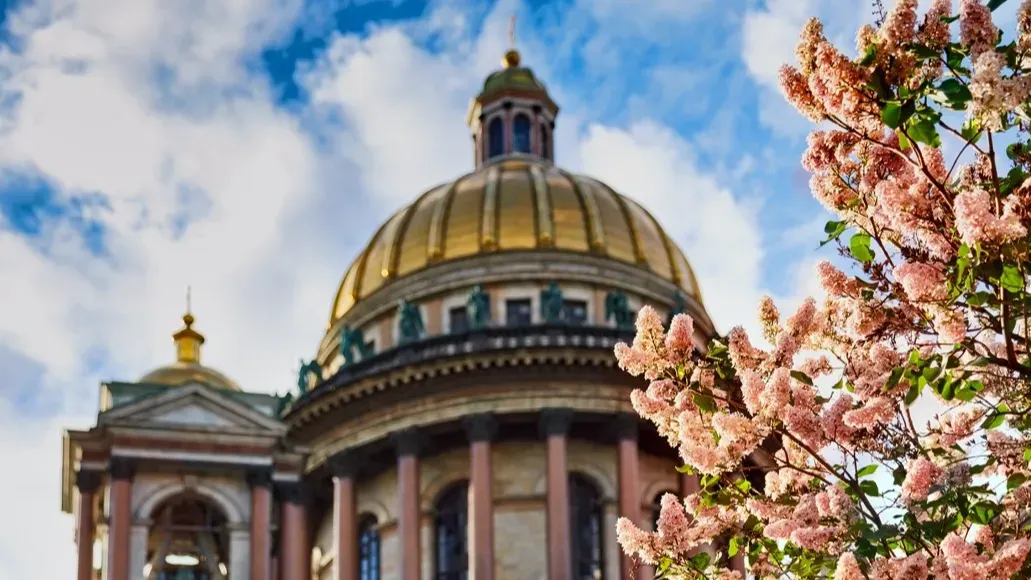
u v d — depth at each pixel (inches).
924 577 645.3
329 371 3619.6
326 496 3395.7
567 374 3127.5
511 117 3998.5
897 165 730.2
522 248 3444.9
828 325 789.9
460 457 3211.1
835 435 735.7
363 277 3622.0
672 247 3676.2
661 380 789.2
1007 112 666.2
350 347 3385.8
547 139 4028.1
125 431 2837.1
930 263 709.3
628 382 3159.5
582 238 3494.1
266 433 2915.8
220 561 2891.2
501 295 3403.1
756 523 788.0
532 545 3125.0
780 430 747.4
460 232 3508.9
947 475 704.4
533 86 4037.9
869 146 730.2
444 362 3132.4
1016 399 729.0
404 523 3073.3
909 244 724.7
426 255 3503.9
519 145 3976.4
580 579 3090.6
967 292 687.7
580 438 3196.4
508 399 3107.8
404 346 3257.9
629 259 3516.2
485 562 2987.2
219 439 2888.8
